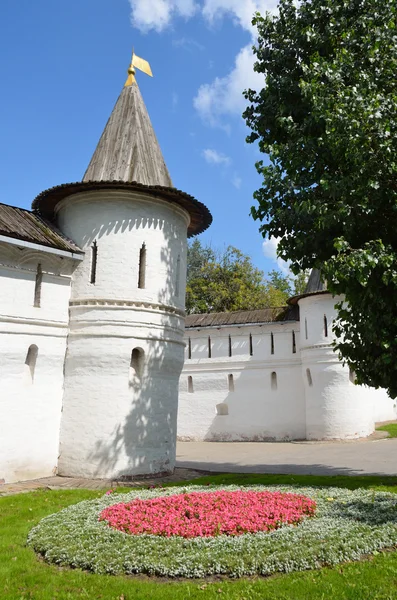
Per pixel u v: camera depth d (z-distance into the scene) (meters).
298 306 30.92
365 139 10.34
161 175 17.67
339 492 10.98
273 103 13.38
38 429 14.33
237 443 29.02
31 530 8.52
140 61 19.83
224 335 32.22
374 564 6.77
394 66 11.35
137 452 14.64
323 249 12.16
